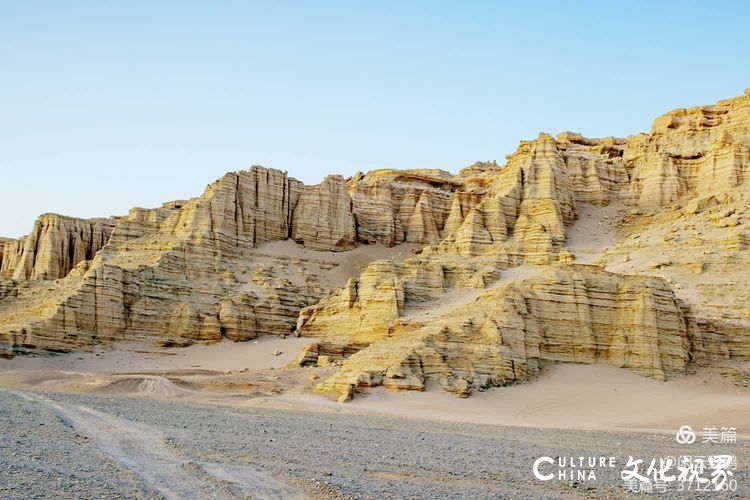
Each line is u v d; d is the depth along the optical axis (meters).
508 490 29.66
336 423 52.62
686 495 30.44
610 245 121.31
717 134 140.12
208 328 113.88
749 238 103.75
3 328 102.06
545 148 137.38
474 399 67.69
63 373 90.56
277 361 101.69
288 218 143.25
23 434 36.12
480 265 113.31
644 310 77.62
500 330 74.00
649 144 146.75
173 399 71.81
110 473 27.84
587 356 77.50
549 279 80.19
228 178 133.38
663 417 63.12
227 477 28.64
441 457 37.06
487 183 154.25
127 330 111.00
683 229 114.88
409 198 153.75
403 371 70.25
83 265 125.81
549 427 58.75
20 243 149.88
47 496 23.45
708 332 84.38
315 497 26.12
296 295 123.62
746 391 73.75
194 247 124.38
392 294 99.31
